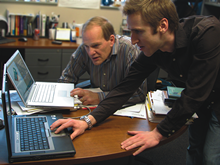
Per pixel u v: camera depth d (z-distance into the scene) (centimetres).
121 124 114
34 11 330
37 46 285
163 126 100
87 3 346
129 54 150
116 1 353
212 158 117
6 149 86
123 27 357
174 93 128
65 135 97
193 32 99
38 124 103
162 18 93
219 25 96
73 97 130
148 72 125
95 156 88
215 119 117
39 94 129
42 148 86
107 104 116
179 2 304
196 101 96
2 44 276
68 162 85
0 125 99
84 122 105
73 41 327
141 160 188
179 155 211
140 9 91
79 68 172
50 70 301
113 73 157
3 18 306
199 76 94
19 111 113
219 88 110
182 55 108
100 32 131
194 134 141
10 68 108
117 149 93
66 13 343
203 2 302
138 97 135
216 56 91
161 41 100
